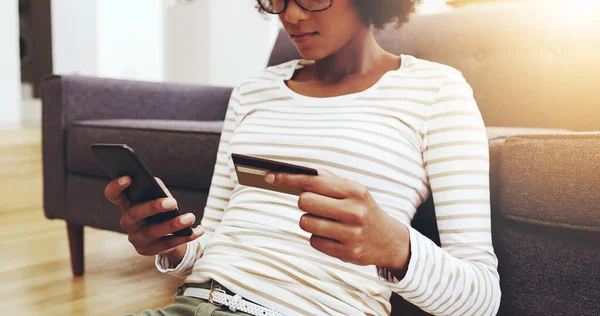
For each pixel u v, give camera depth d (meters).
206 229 0.90
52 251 1.89
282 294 0.69
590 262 0.81
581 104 1.46
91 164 1.59
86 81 1.70
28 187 2.86
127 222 0.71
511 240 0.90
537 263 0.87
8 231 2.12
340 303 0.69
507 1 2.02
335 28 0.80
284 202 0.75
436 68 0.79
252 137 0.84
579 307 0.83
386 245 0.60
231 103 0.96
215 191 0.92
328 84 0.86
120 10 5.31
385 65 0.86
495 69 1.59
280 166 0.56
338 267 0.71
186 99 1.95
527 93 1.53
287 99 0.86
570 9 1.51
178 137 1.44
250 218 0.77
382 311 0.73
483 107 1.59
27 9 4.85
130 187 0.69
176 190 1.48
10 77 4.13
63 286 1.55
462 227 0.71
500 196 0.89
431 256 0.64
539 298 0.86
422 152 0.77
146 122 1.58
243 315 0.68
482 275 0.69
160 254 0.81
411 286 0.64
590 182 0.79
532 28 1.55
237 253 0.74
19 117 4.24
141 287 1.56
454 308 0.68
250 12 4.44
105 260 1.82
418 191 0.77
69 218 1.67
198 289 0.74
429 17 1.72
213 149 1.38
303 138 0.78
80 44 5.02
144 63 5.59
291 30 0.81
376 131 0.75
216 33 4.39
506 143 0.88
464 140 0.73
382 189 0.74
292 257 0.71
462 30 1.65
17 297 1.46
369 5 0.81
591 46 1.47
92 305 1.42
